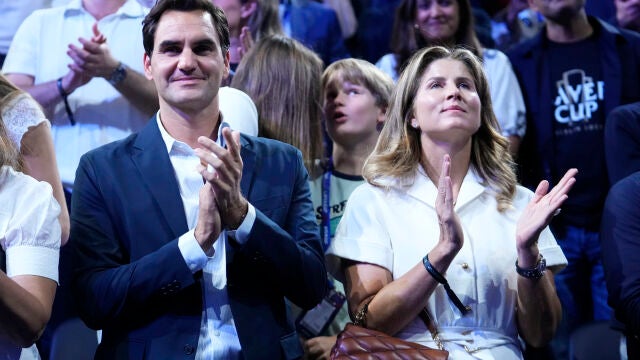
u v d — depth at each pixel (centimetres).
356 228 409
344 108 520
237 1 629
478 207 413
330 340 449
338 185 515
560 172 636
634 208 435
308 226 383
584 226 613
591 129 632
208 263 363
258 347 356
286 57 500
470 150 427
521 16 726
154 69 380
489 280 396
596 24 654
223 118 394
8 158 359
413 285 375
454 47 439
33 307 329
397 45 669
